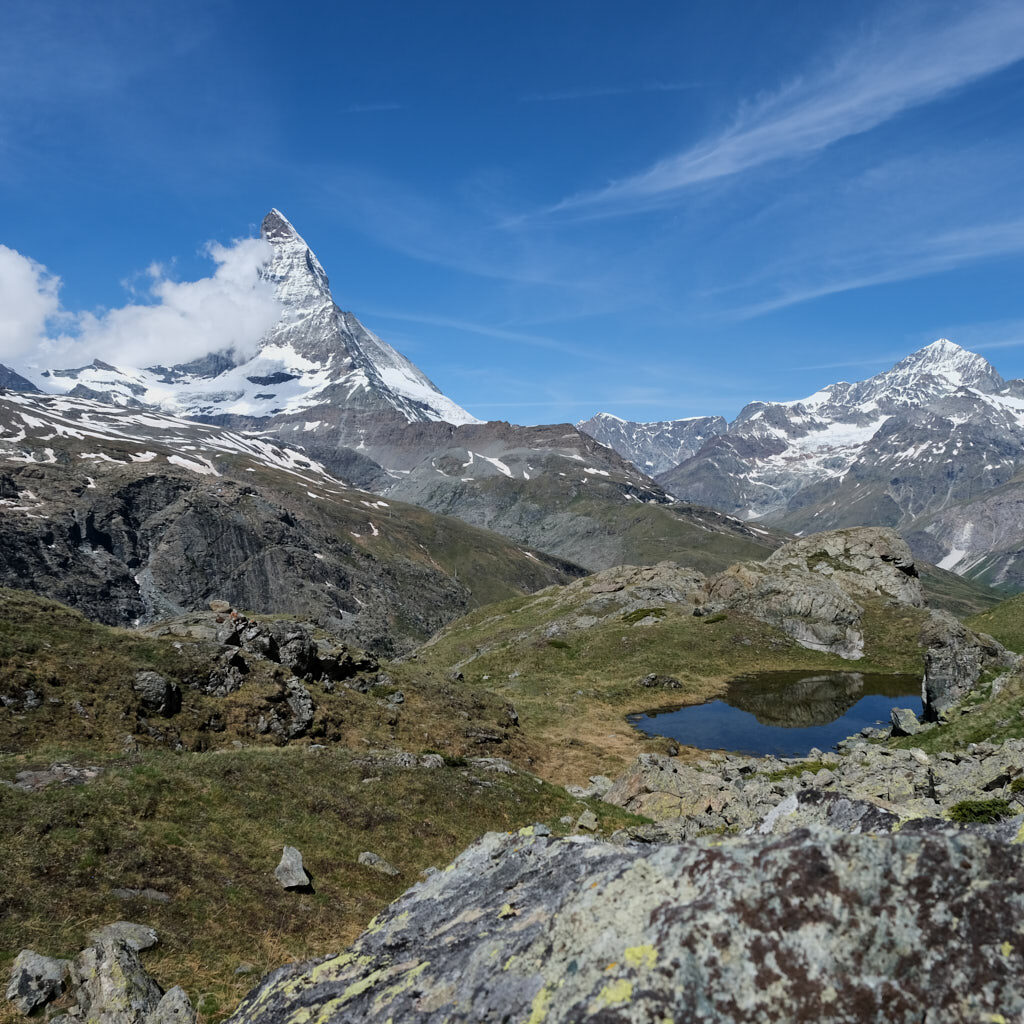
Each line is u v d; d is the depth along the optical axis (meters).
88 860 20.70
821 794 10.90
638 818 35.91
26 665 36.22
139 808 24.59
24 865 19.58
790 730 61.72
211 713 40.44
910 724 45.69
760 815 32.44
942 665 49.22
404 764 37.09
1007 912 5.73
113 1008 14.15
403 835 30.41
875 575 95.75
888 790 28.22
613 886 6.98
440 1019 6.83
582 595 117.25
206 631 49.12
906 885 6.01
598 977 6.05
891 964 5.61
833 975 5.59
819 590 89.56
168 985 16.77
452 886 10.57
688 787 38.53
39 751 28.62
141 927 18.47
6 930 16.86
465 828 32.88
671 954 5.91
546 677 84.19
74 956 16.59
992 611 75.38
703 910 6.15
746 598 94.12
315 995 8.78
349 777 33.94
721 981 5.68
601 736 61.84
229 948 19.22
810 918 5.92
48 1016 14.02
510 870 10.23
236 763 31.02
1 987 14.66
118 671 39.28
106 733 34.78
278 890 23.03
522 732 59.72
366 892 24.94
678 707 70.56
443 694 58.75
